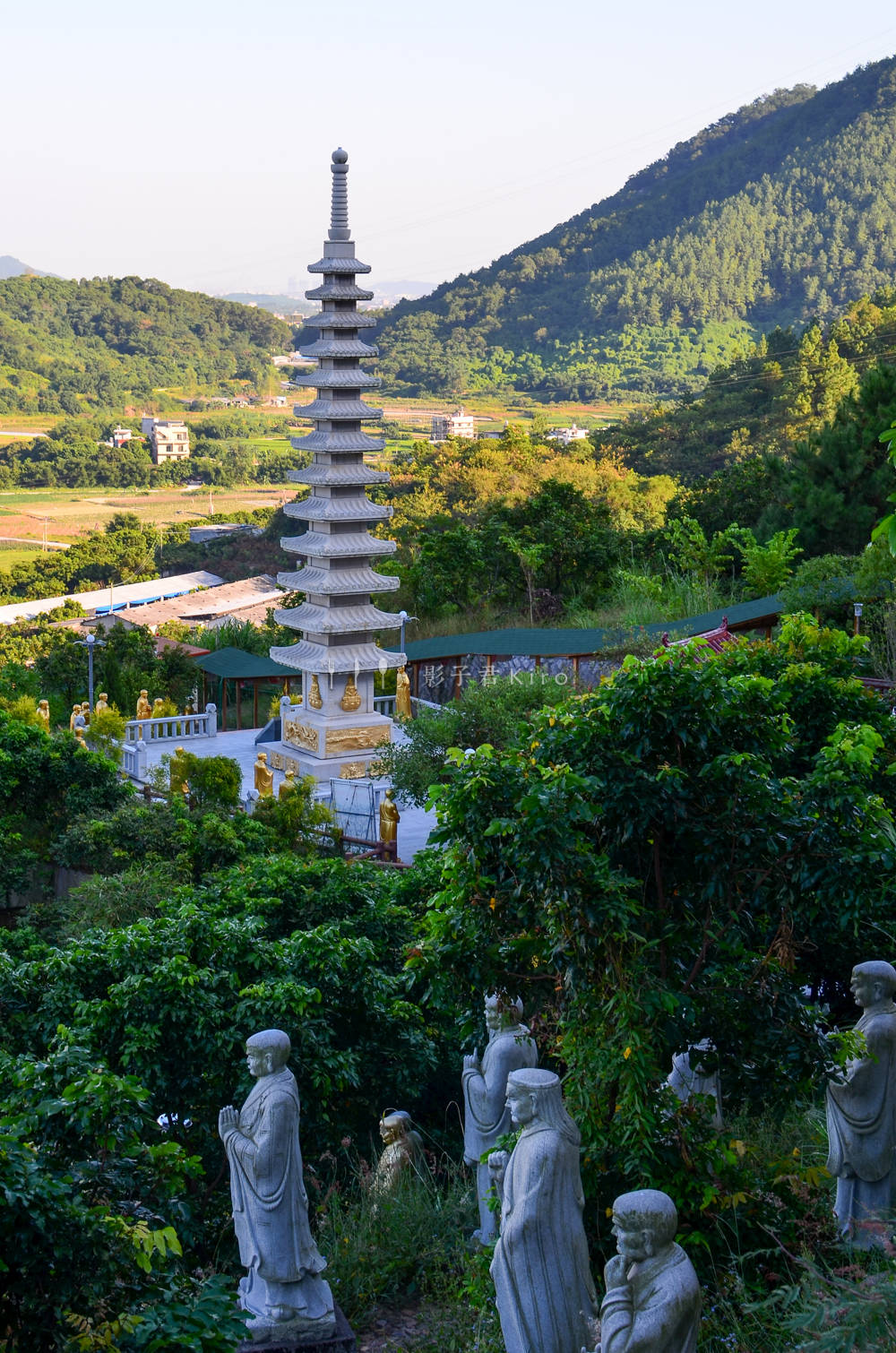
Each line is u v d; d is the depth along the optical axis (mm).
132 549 143125
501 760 10727
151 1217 9680
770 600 40750
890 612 33469
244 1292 11414
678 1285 7590
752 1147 12289
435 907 11555
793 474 53500
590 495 107562
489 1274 10430
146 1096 9734
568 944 10266
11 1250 7445
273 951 16359
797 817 10523
